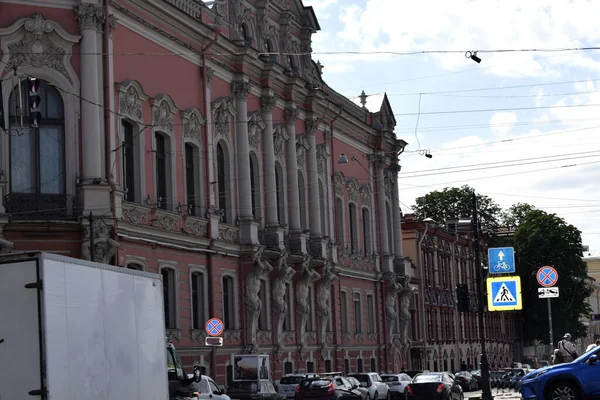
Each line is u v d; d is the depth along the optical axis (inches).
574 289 4111.7
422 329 3270.2
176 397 1076.5
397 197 2891.2
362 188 2652.6
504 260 2469.2
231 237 1907.0
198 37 1806.1
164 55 1695.4
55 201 1445.6
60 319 729.6
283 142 2169.0
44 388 702.5
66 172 1459.2
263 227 2038.6
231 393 1631.4
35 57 1457.9
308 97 2276.1
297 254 2138.3
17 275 713.0
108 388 805.2
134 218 1563.7
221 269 1856.5
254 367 1701.5
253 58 1987.0
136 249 1566.2
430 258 3474.4
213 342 1502.2
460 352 3742.6
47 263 717.3
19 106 1301.7
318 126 2354.8
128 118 1572.3
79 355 754.8
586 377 1171.9
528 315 4178.2
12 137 1446.9
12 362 707.4
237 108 1958.7
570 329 4141.2
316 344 2272.4
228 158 1927.9
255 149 2028.8
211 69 1844.2
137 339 877.8
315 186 2294.5
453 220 4116.6
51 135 1464.1
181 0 1770.4
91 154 1460.4
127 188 1587.1
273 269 2048.5
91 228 1401.3
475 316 4003.4
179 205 1710.1
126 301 857.5
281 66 2103.8
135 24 1601.9
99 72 1496.1
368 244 2696.9
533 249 4121.6
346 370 2459.4
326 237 2329.0
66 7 1481.3
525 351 4667.8
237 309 1913.1
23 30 1451.8
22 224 1407.5
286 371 2095.2
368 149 2728.8
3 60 1438.2
